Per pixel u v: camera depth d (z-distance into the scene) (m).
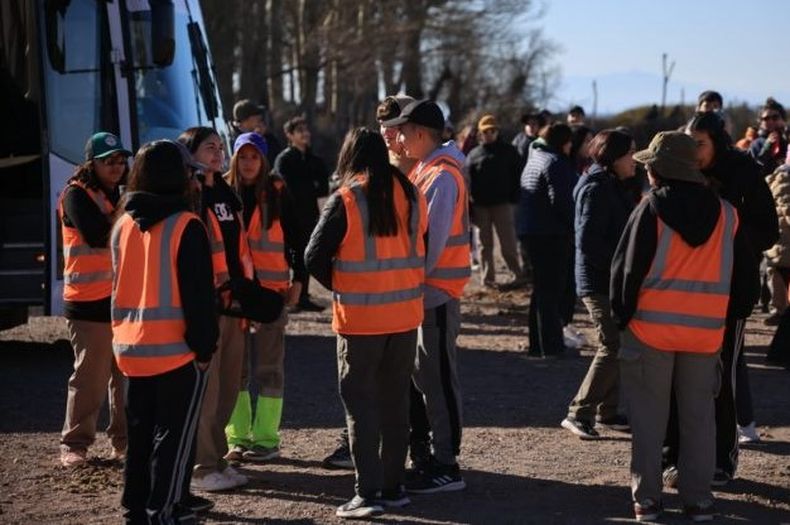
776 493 7.64
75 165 11.77
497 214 17.45
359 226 6.86
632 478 7.04
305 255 6.95
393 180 6.97
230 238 7.45
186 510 6.60
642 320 6.91
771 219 8.06
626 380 7.03
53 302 11.57
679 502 7.36
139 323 6.31
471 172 17.42
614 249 8.94
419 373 7.55
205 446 7.50
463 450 8.70
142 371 6.31
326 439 9.01
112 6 12.02
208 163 7.43
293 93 64.19
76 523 6.96
